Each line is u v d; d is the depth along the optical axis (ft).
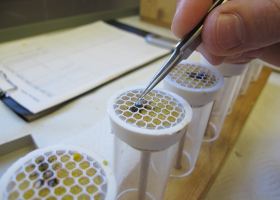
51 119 0.53
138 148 0.28
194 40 0.36
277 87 0.89
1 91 0.59
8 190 0.21
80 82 0.67
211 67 0.47
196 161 0.51
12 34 0.94
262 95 0.83
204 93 0.37
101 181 0.23
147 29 1.19
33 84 0.64
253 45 0.35
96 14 1.24
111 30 1.13
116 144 0.36
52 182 0.22
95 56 0.85
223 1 0.37
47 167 0.23
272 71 0.97
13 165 0.23
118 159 0.37
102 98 0.62
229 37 0.33
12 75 0.68
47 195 0.21
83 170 0.24
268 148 0.58
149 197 0.39
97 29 1.13
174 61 0.35
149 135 0.26
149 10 1.26
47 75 0.70
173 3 1.15
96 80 0.69
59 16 1.09
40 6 1.00
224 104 0.60
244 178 0.49
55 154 0.25
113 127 0.29
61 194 0.21
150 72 0.78
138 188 0.35
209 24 0.34
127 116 0.29
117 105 0.31
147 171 0.33
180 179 0.46
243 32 0.33
